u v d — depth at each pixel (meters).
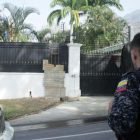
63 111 13.09
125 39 20.09
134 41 2.10
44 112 12.87
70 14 27.39
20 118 11.56
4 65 16.73
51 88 16.72
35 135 8.62
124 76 2.05
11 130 4.86
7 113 12.03
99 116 11.97
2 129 4.52
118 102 1.93
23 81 16.55
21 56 16.92
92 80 17.86
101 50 21.25
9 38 23.20
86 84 17.78
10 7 23.22
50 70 16.83
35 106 13.98
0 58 16.73
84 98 16.98
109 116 1.94
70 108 13.84
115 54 18.45
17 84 16.47
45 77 16.78
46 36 24.97
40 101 15.30
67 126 10.10
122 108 1.89
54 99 16.17
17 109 13.04
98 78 17.92
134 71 2.02
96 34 25.09
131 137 1.91
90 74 17.84
